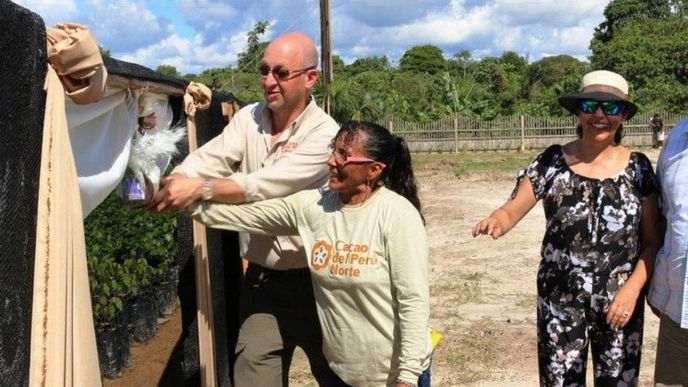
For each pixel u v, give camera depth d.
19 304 1.75
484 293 8.41
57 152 1.89
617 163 3.45
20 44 1.74
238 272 4.71
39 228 1.82
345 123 2.89
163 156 3.23
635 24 49.41
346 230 2.88
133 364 6.29
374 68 73.75
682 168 3.25
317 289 2.99
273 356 3.48
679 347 3.40
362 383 2.96
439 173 23.25
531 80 58.44
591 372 5.82
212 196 2.94
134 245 7.28
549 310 3.53
